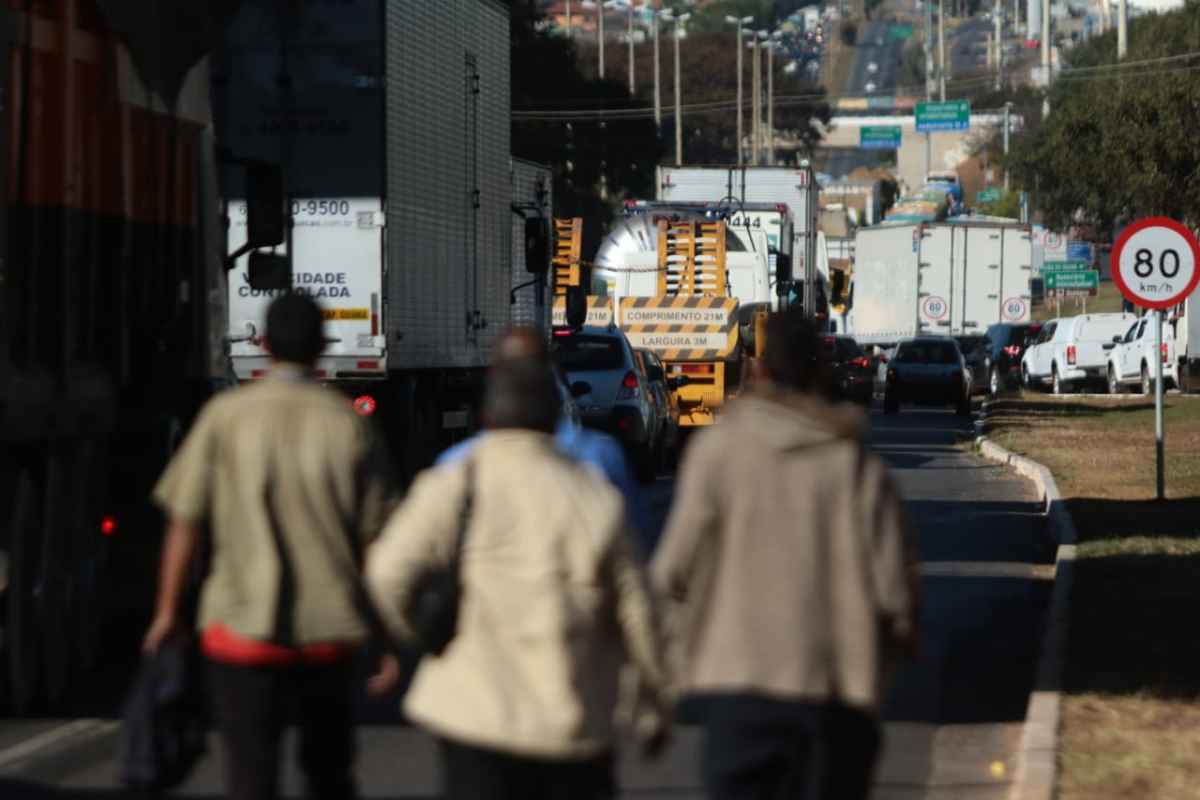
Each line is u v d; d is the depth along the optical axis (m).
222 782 26.88
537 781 15.97
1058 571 48.53
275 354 20.47
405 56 58.97
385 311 56.94
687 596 17.80
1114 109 127.19
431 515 16.28
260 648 19.41
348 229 56.91
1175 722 29.88
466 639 16.17
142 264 36.31
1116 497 68.69
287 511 19.73
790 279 108.31
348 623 19.70
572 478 16.45
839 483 17.53
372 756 28.47
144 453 36.62
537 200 77.94
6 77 30.22
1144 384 163.38
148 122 36.66
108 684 34.81
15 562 30.75
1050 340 178.25
